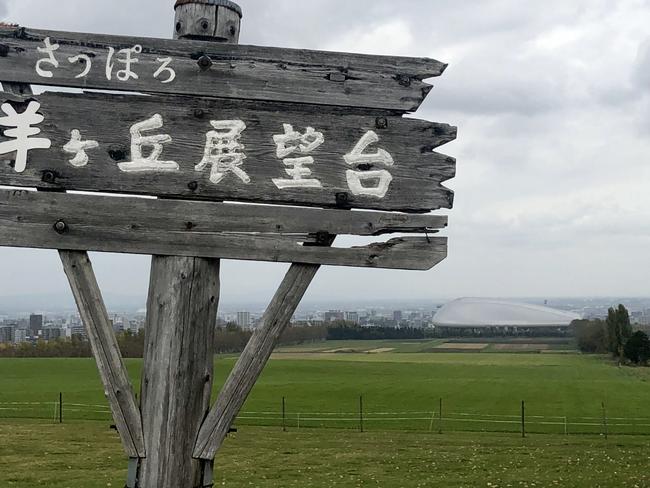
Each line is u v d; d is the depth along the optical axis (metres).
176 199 6.14
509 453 26.31
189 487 5.99
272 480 21.20
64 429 31.22
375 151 6.19
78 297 6.04
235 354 77.56
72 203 6.04
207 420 6.05
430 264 6.09
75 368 69.75
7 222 5.98
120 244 6.03
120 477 21.08
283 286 6.12
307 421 37.31
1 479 20.62
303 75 6.21
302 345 154.38
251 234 6.08
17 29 6.07
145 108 6.12
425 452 26.48
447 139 6.23
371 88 6.23
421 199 6.18
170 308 6.04
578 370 82.12
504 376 72.19
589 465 23.73
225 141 6.13
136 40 6.14
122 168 6.06
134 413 6.02
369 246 6.09
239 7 6.50
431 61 6.26
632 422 37.09
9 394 46.97
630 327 104.88
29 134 6.04
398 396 50.59
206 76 6.15
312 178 6.14
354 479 21.41
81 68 6.09
